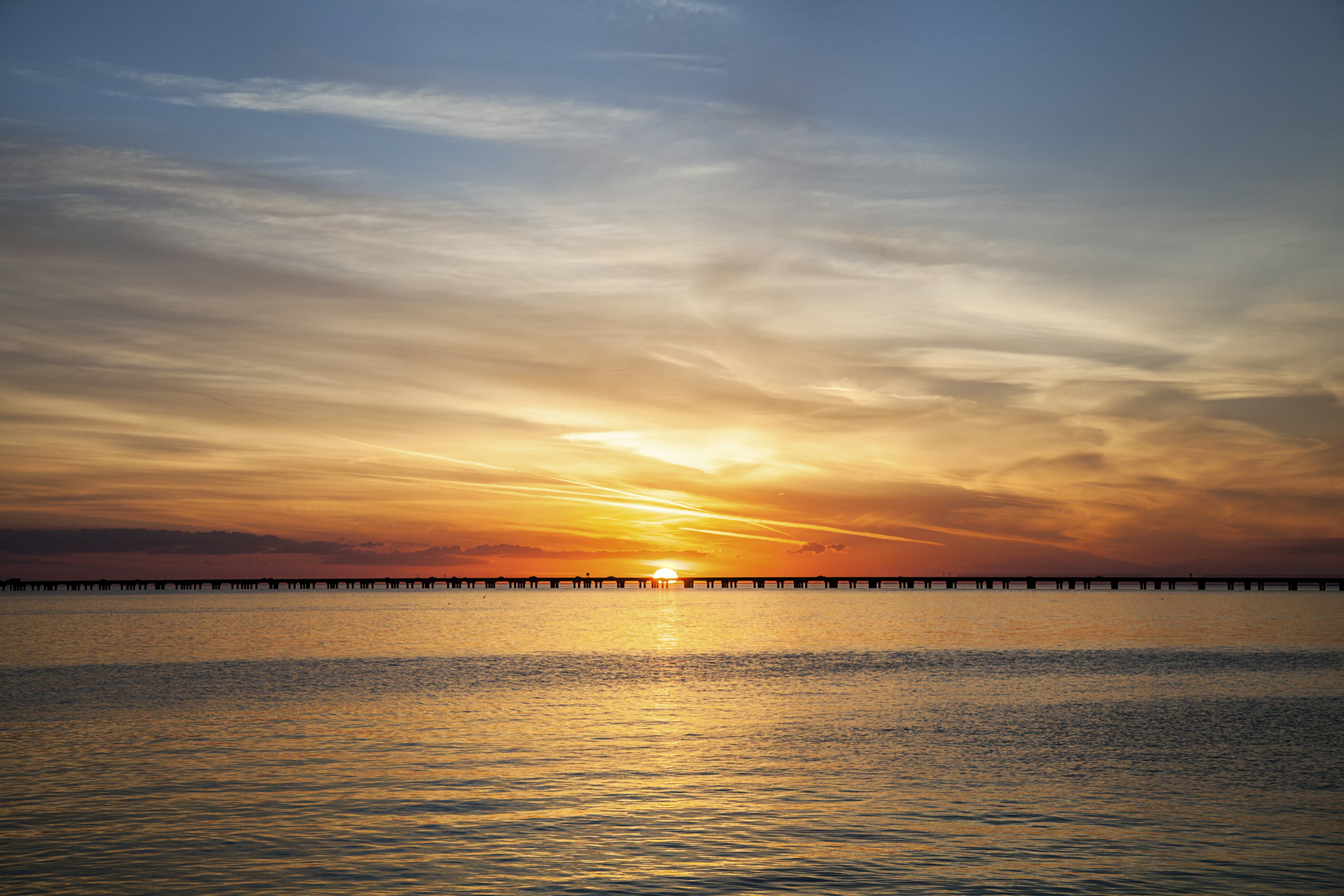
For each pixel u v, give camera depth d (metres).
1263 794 28.78
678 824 25.77
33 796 28.61
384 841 24.30
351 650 82.94
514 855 23.22
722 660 73.88
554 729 40.59
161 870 22.20
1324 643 84.62
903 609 174.12
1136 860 22.86
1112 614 143.88
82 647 85.19
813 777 31.20
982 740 37.56
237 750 35.62
